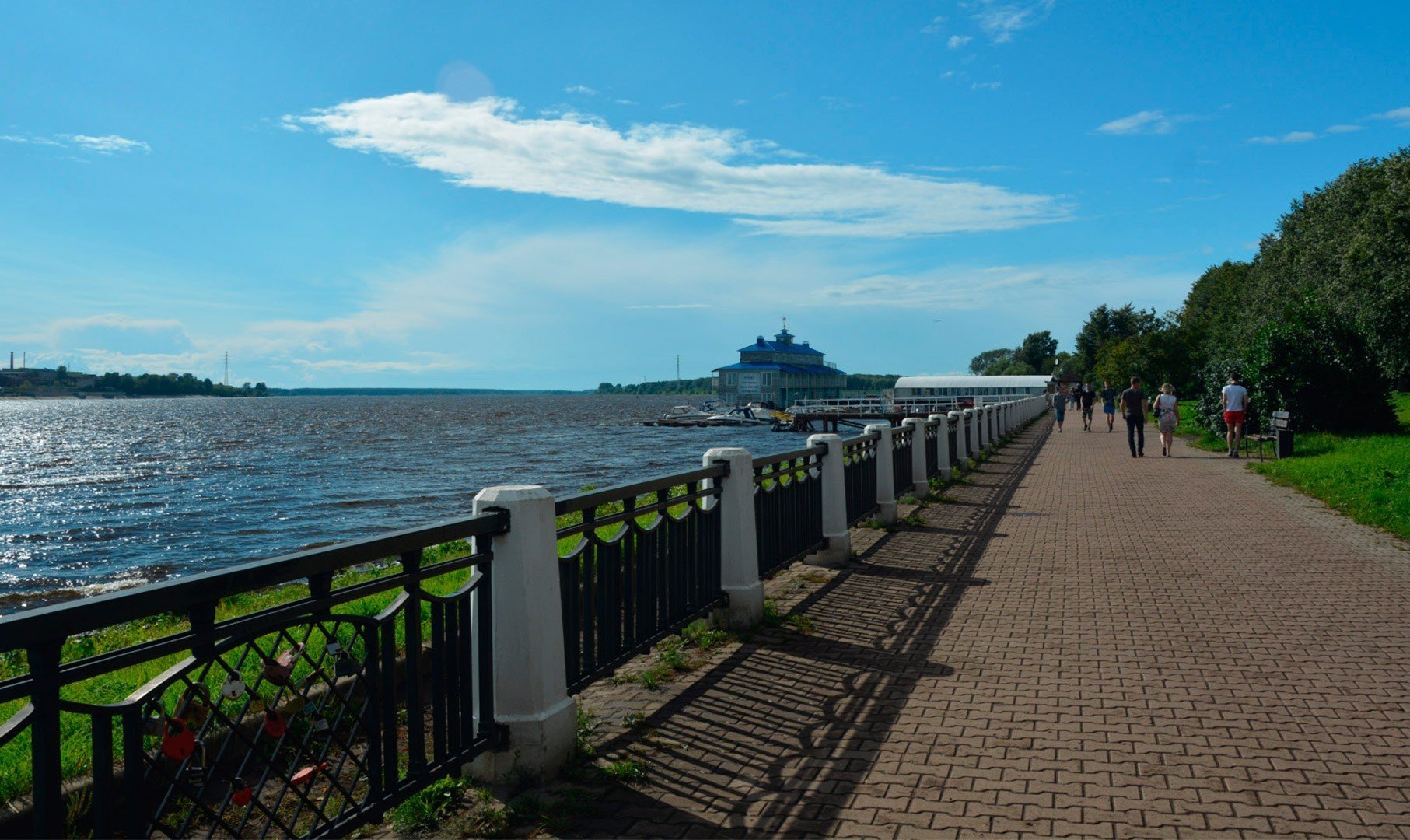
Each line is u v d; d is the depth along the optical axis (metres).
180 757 2.77
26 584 21.67
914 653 6.42
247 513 32.59
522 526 4.37
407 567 3.80
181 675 2.77
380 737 3.65
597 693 5.67
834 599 8.13
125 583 21.62
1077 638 6.77
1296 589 8.27
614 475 44.22
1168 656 6.29
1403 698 5.37
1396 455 17.06
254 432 98.38
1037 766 4.43
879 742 4.78
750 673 6.02
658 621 6.05
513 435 89.06
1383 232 40.75
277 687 3.20
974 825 3.83
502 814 3.99
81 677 2.46
